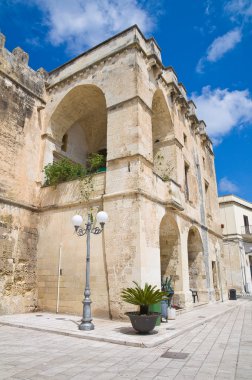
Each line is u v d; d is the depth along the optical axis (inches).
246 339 323.6
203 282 730.2
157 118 696.4
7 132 549.6
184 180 694.5
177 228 593.9
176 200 570.9
